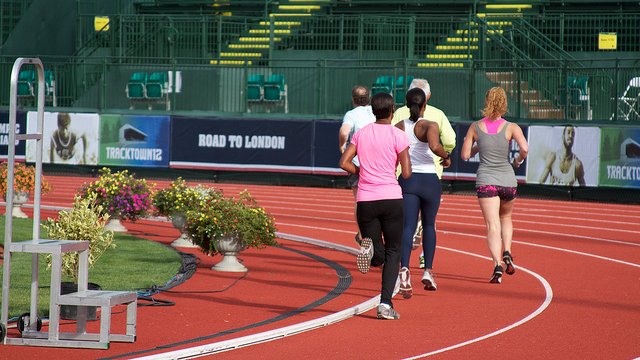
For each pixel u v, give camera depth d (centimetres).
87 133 3344
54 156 3362
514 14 3709
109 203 1780
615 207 2655
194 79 3522
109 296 856
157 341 897
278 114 3362
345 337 934
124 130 3325
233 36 3994
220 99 3500
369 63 3688
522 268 1460
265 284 1264
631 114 3005
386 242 1019
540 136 2877
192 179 3325
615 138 2770
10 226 861
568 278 1363
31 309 888
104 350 851
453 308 1109
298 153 3191
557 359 855
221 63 3866
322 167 3169
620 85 3012
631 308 1127
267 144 3222
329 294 1195
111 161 3331
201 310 1066
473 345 908
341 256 1567
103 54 3894
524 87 3244
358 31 3775
